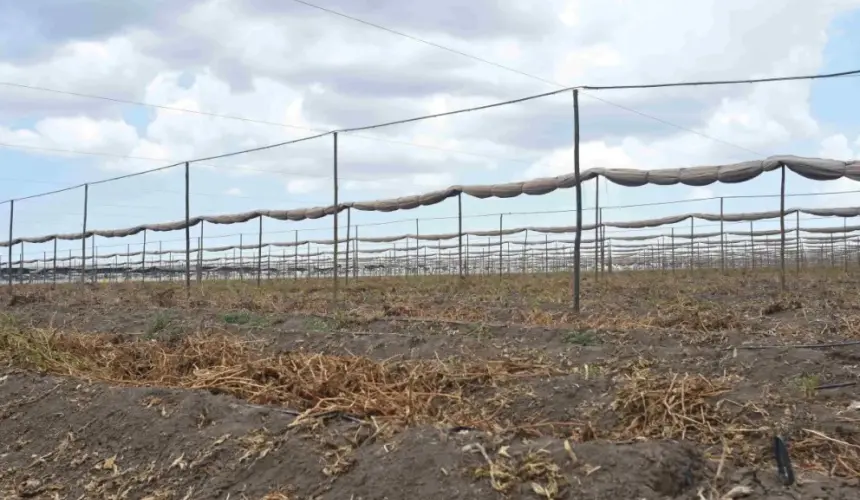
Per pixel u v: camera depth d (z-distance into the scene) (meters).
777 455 4.36
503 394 6.59
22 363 8.66
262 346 9.99
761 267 39.06
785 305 12.08
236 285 27.39
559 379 6.65
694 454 4.43
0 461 6.12
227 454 5.29
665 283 22.02
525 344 9.15
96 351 9.33
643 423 5.62
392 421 5.34
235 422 5.70
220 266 39.88
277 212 22.12
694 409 5.71
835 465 4.74
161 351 8.73
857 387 6.34
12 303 19.72
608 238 28.45
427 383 6.95
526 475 4.20
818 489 4.16
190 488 5.07
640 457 4.19
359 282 27.95
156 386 7.14
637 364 7.59
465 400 6.55
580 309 13.28
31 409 6.95
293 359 7.41
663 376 6.75
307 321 12.16
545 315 11.73
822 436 5.11
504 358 8.24
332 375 6.74
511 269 43.44
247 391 6.69
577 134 11.61
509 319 12.24
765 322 10.61
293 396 6.36
